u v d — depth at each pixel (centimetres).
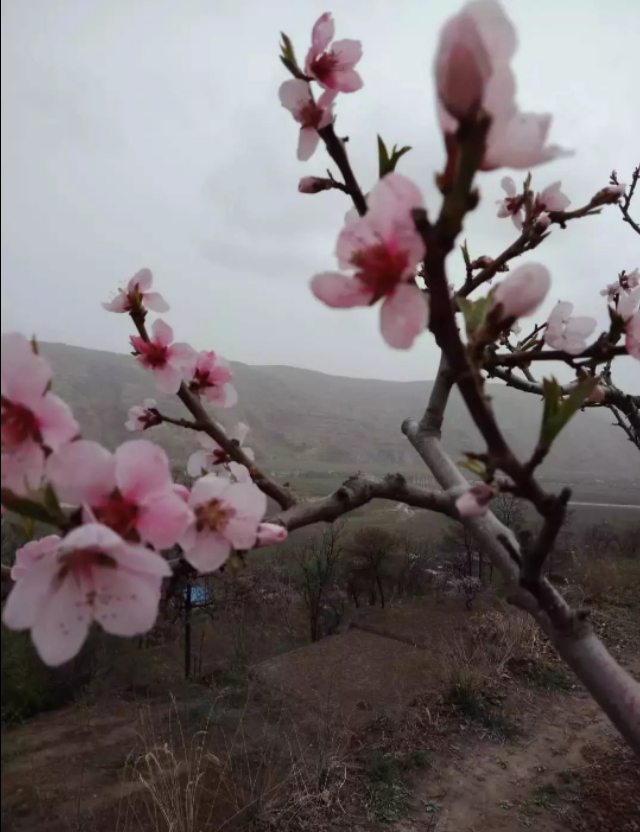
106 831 316
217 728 447
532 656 596
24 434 73
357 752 450
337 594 749
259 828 363
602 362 113
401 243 64
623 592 675
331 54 118
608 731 487
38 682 260
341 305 67
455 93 57
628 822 379
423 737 472
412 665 579
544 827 380
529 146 60
